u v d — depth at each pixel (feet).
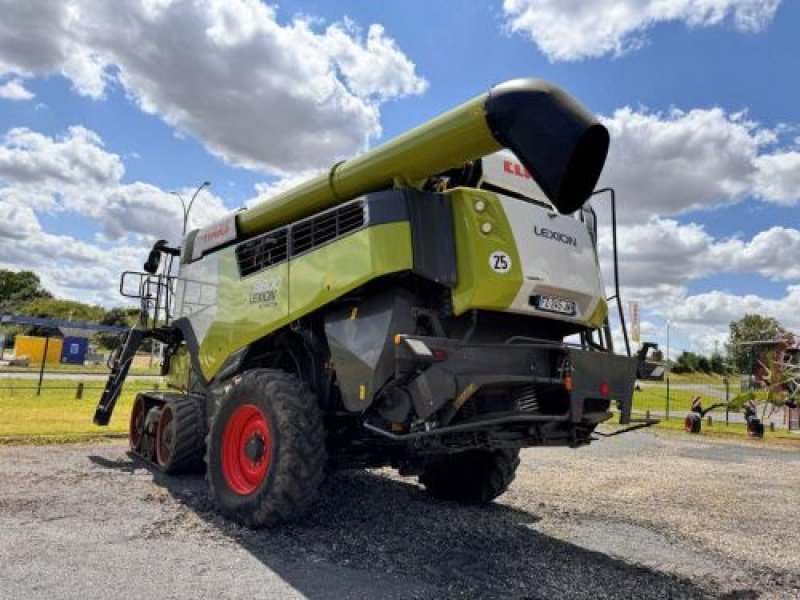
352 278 15.81
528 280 15.55
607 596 12.64
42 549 13.37
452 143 14.92
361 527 16.71
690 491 26.94
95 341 247.09
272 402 15.98
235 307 20.47
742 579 14.37
